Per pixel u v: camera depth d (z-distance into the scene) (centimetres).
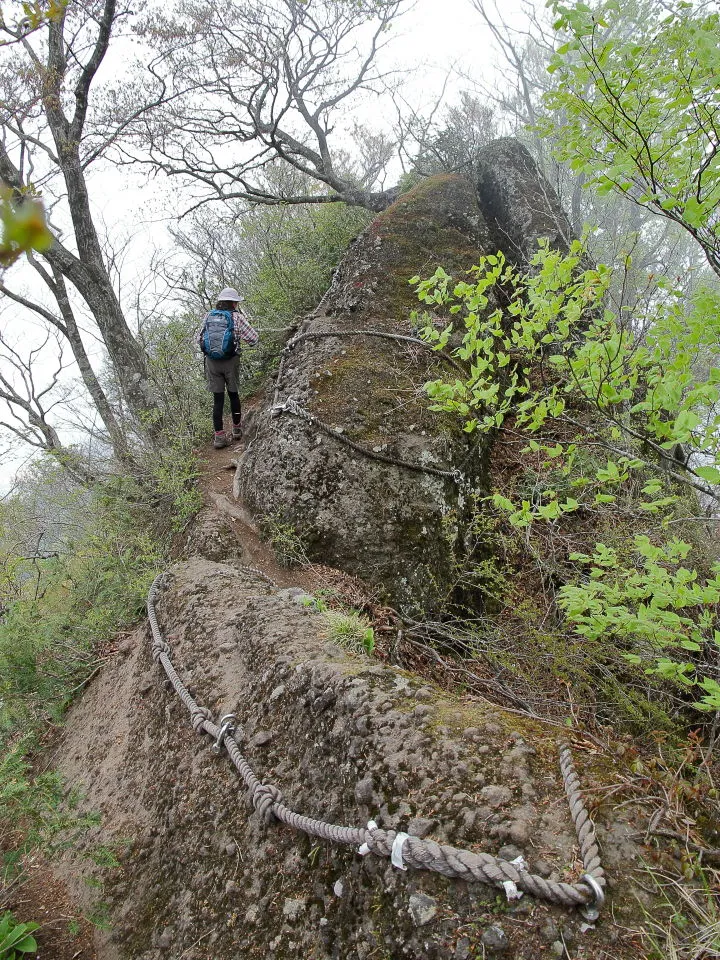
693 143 268
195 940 271
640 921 189
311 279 967
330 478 568
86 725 468
